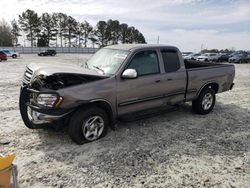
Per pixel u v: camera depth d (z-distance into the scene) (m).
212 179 3.60
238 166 3.98
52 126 4.36
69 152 4.25
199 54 38.00
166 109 5.66
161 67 5.45
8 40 79.50
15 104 7.18
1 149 4.29
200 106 6.43
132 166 3.88
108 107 4.69
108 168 3.80
